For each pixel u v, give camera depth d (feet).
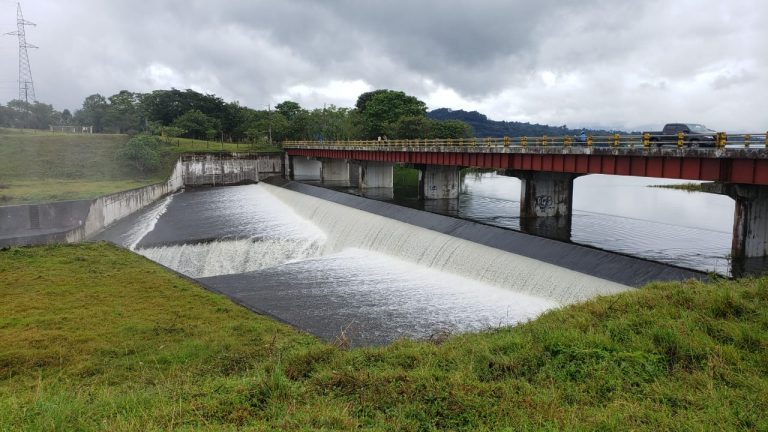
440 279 122.01
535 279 107.04
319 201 222.89
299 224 200.75
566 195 169.07
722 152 97.40
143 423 39.22
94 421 41.06
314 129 424.46
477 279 118.32
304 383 47.19
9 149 304.91
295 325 92.22
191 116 487.61
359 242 163.02
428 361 50.65
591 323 56.24
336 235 176.14
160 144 360.28
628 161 120.47
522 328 60.80
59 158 304.71
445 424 38.55
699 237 134.21
